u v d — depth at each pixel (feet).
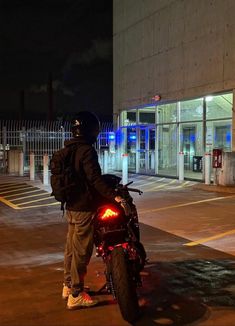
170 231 30.17
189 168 66.39
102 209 16.43
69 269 17.81
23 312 16.93
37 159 83.87
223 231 30.04
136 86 76.43
